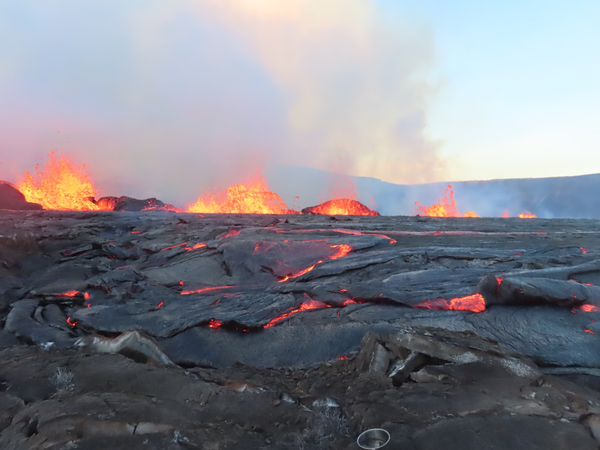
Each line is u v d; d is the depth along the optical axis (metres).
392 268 7.10
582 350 3.94
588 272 6.35
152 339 3.80
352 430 2.35
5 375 3.11
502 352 3.21
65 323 5.10
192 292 6.27
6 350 3.88
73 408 2.43
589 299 4.97
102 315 5.13
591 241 9.78
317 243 8.51
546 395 2.60
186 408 2.55
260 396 2.76
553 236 10.77
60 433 2.18
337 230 11.08
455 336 3.51
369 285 5.91
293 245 8.34
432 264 7.37
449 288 5.73
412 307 5.25
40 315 5.32
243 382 3.02
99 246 9.30
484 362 3.07
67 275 7.04
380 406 2.56
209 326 4.88
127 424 2.26
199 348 4.38
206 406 2.59
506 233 11.39
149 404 2.54
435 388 2.77
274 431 2.33
